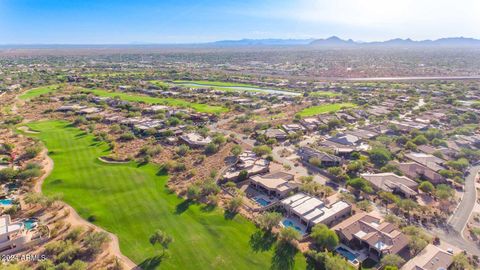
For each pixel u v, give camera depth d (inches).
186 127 6033.5
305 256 2566.4
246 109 7736.2
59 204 3243.1
